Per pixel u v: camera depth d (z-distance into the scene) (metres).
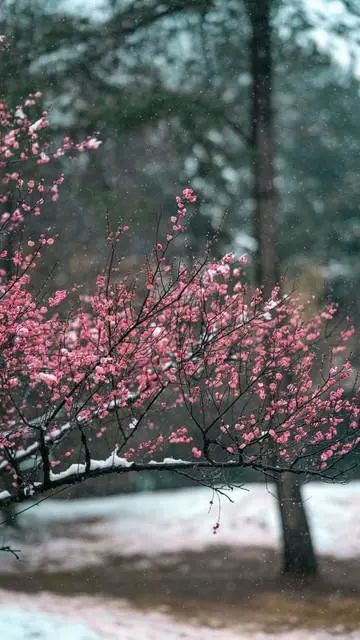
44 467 7.56
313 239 21.91
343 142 23.25
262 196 16.36
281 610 13.62
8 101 12.34
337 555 17.12
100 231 14.38
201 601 14.27
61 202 14.20
